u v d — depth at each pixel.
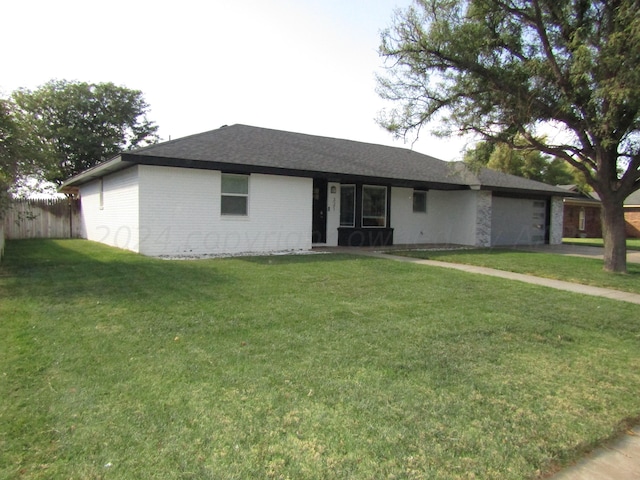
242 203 12.45
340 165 14.27
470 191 17.45
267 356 4.07
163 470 2.36
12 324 4.88
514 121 10.34
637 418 3.18
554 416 3.14
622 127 9.55
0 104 9.28
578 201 28.52
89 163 27.44
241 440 2.66
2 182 10.11
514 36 10.18
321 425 2.87
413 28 10.27
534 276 9.80
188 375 3.59
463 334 5.01
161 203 11.19
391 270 9.59
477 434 2.84
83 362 3.81
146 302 5.98
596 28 9.56
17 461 2.40
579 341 5.00
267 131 16.28
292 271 9.02
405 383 3.58
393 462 2.50
